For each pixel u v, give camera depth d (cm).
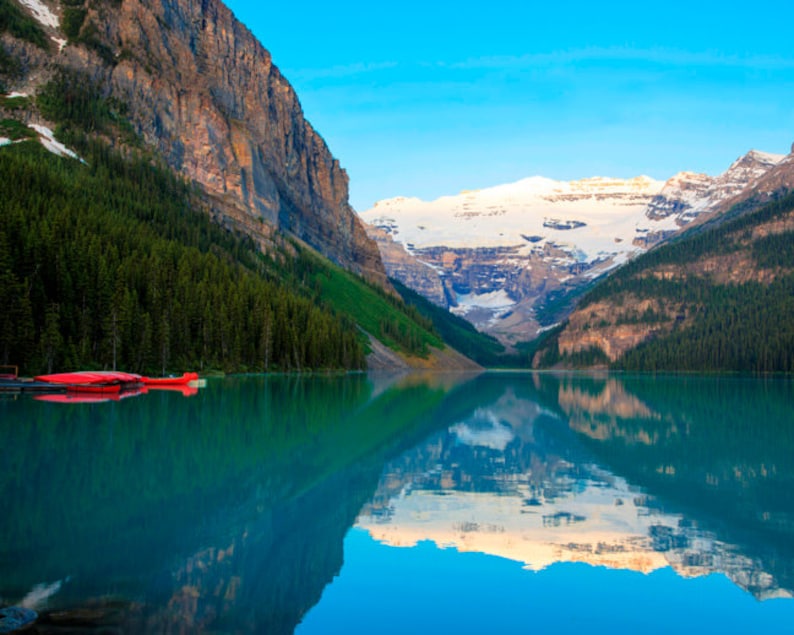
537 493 3631
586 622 1988
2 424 5359
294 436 5428
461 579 2295
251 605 1997
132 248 13675
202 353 13775
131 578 2141
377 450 4931
